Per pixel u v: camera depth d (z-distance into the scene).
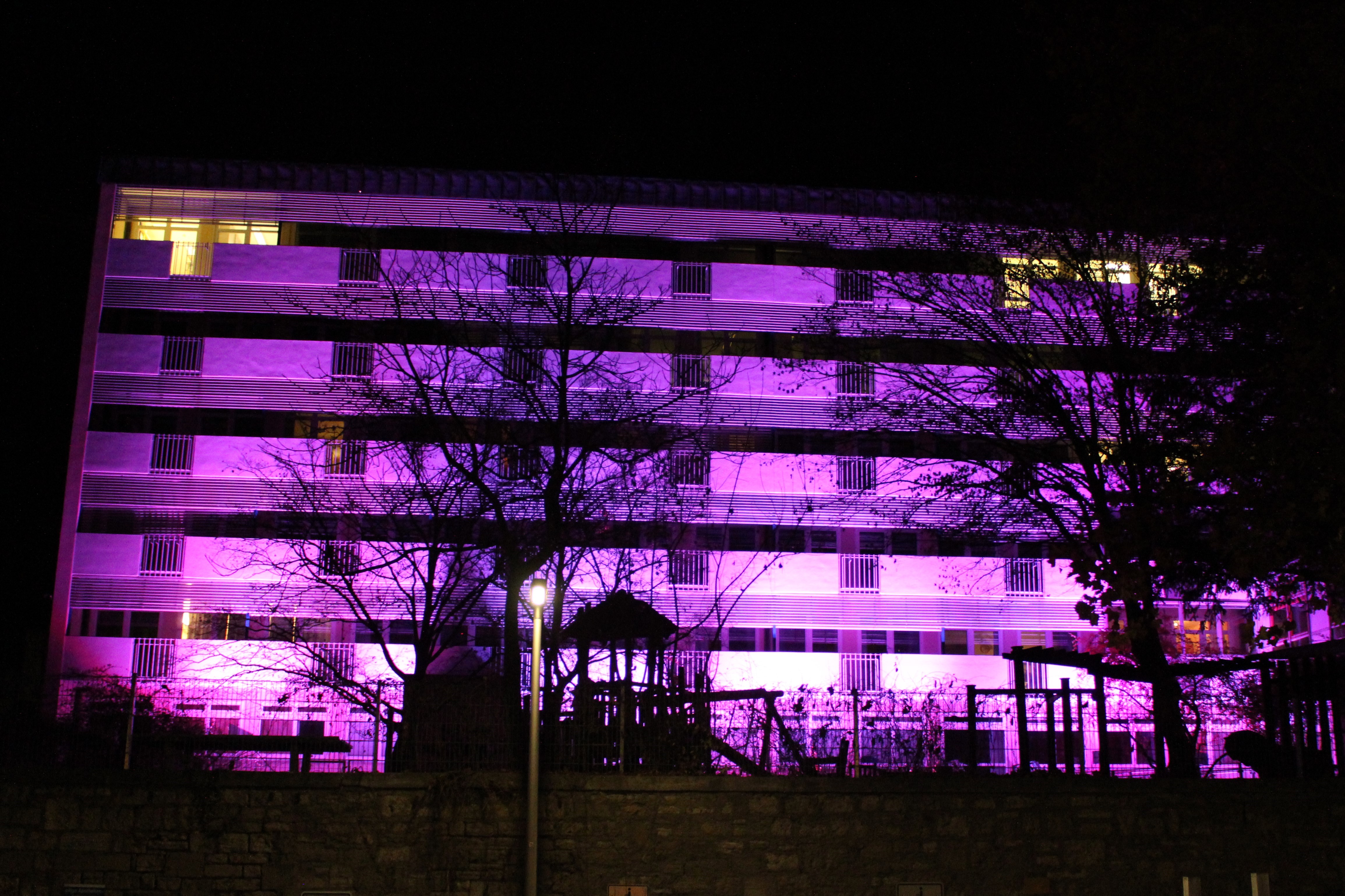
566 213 41.53
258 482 40.09
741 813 15.48
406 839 15.20
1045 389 23.30
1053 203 23.41
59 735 15.73
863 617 40.84
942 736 18.30
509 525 25.03
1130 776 19.42
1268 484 13.31
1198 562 19.16
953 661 40.62
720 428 41.22
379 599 35.75
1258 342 17.09
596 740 16.03
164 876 14.98
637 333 41.34
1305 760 17.16
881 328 36.88
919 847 15.52
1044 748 34.31
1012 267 24.83
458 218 42.06
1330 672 17.08
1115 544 15.45
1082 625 41.41
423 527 33.88
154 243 41.88
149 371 40.88
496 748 15.82
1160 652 19.52
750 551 40.84
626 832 15.37
